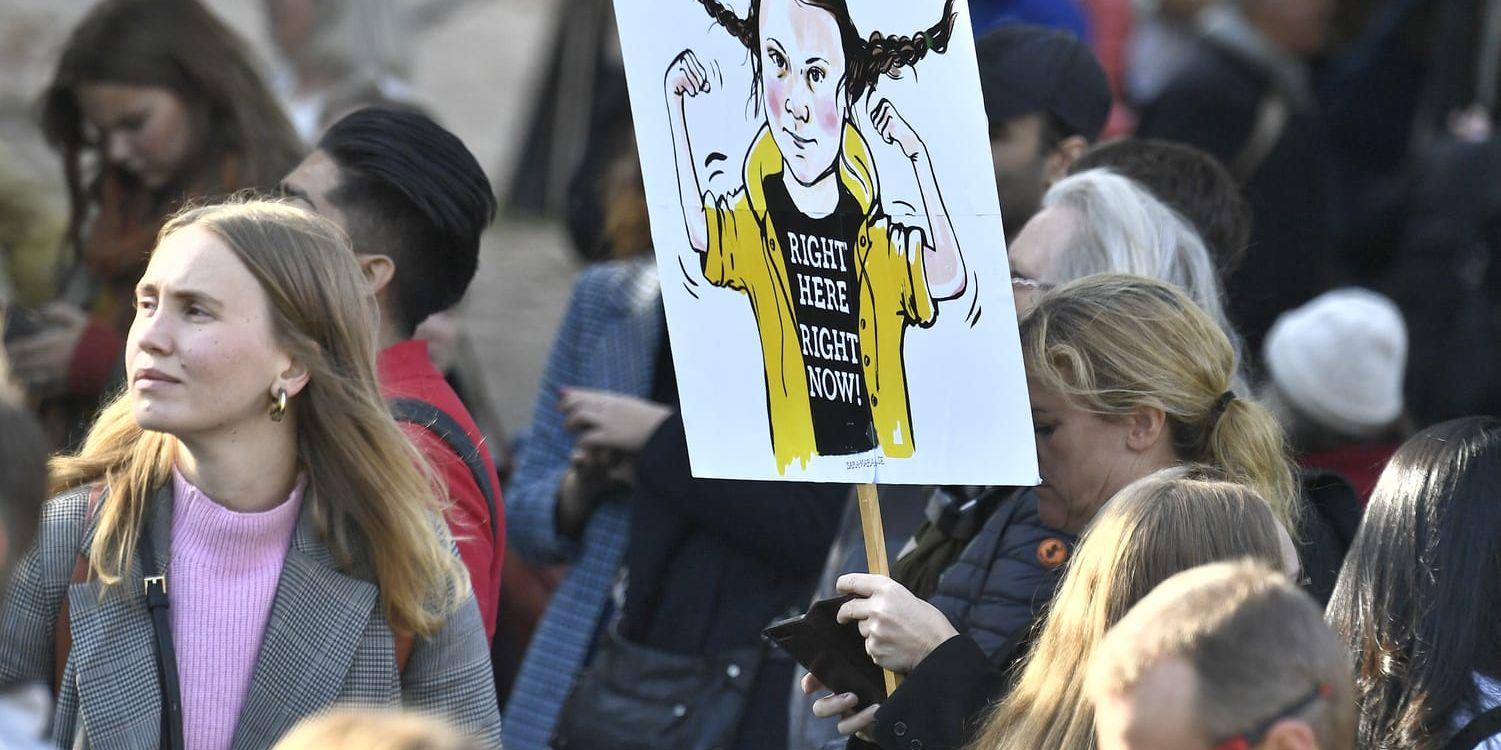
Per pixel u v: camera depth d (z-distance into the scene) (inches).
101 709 394.6
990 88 590.6
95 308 631.2
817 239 420.8
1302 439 689.6
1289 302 803.4
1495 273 887.7
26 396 596.4
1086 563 380.8
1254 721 297.9
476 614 429.4
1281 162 815.1
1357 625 402.3
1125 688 305.0
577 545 621.0
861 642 433.4
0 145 705.6
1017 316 454.6
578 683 598.2
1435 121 1112.8
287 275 402.0
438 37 1727.4
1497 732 382.3
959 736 405.4
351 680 406.9
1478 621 392.2
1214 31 846.5
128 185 629.9
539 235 1346.0
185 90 618.8
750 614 568.4
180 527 405.4
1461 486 400.8
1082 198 510.9
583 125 1316.4
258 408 402.9
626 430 594.9
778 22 418.3
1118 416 432.5
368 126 498.0
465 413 497.7
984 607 448.5
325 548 409.4
